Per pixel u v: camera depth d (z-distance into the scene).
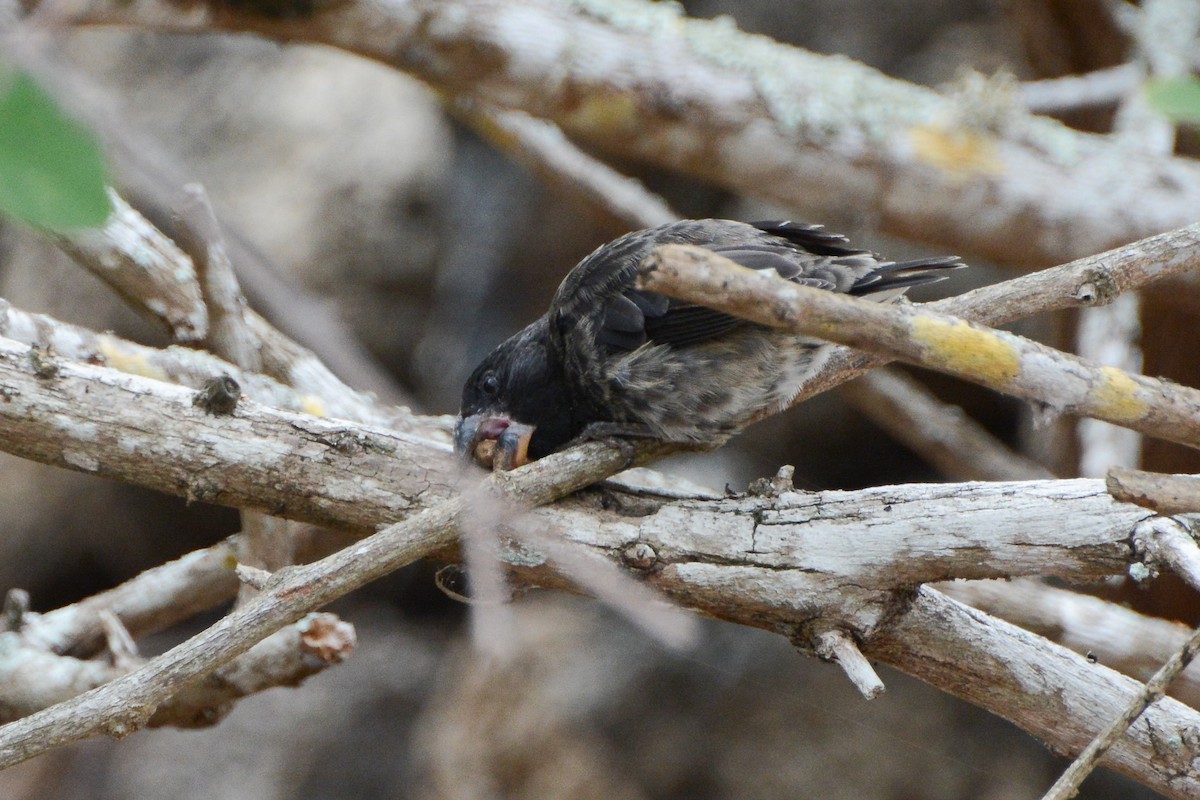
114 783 14.99
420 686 15.47
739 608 5.14
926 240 9.60
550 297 15.95
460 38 8.15
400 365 15.67
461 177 15.85
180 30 7.16
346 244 15.46
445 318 15.66
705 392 6.50
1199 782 5.03
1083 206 9.20
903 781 12.28
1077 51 10.81
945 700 12.59
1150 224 9.23
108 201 1.94
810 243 7.02
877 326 3.96
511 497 5.16
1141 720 5.09
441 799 12.44
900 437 12.31
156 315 7.46
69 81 1.94
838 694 12.60
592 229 15.55
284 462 5.36
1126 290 5.10
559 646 12.95
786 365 6.50
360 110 16.17
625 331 6.54
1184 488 3.89
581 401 6.91
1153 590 10.23
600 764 12.43
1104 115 11.30
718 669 12.74
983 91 9.28
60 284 14.58
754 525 5.15
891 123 9.16
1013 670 5.15
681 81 8.77
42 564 15.74
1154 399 4.23
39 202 1.89
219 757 15.09
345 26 7.80
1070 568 4.71
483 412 7.24
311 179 15.66
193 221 6.47
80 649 7.20
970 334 4.10
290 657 6.62
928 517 4.93
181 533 15.73
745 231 6.86
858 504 5.09
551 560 5.22
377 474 5.39
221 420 5.39
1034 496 4.84
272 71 16.41
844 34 14.77
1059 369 4.17
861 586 5.01
